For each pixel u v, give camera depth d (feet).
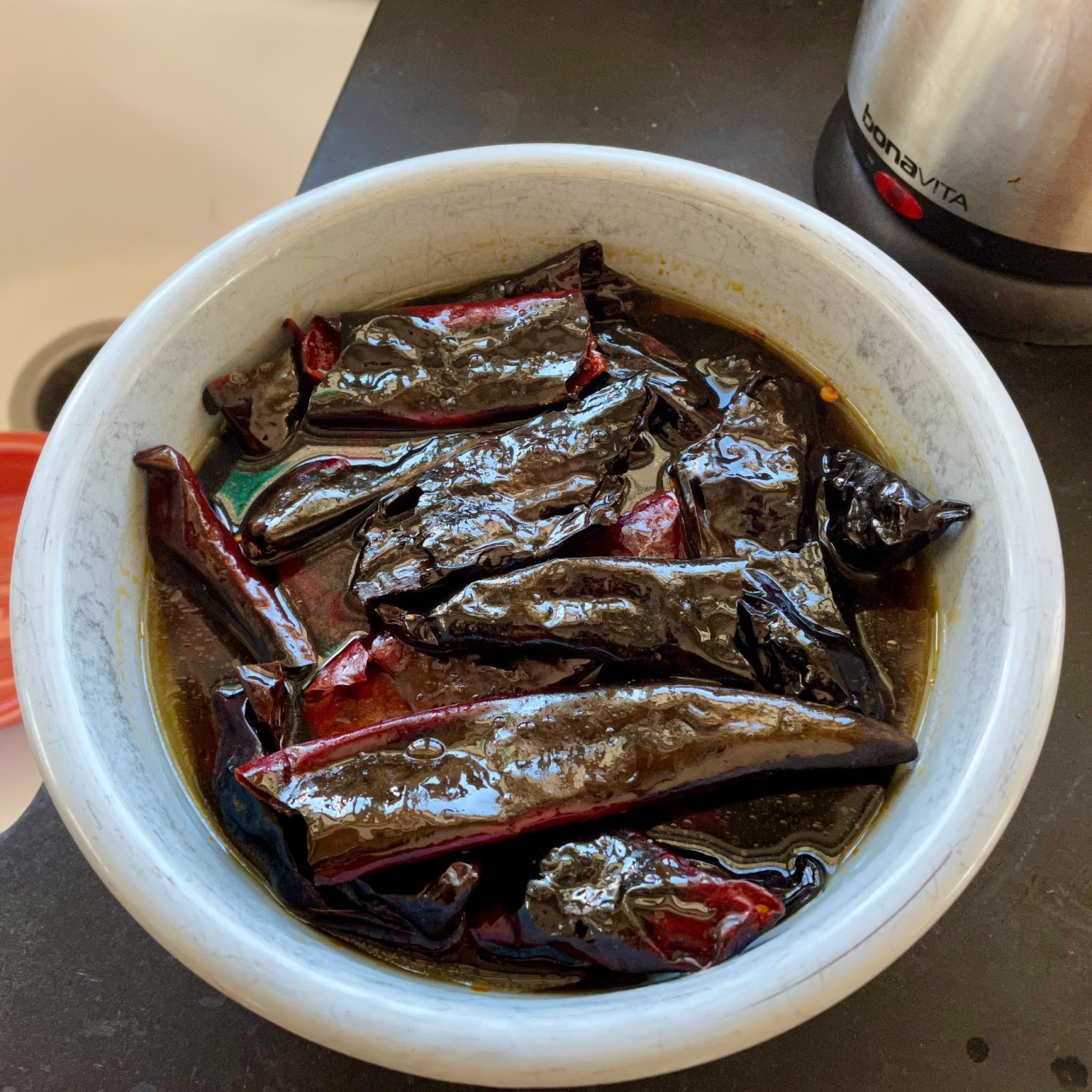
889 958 0.54
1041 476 0.66
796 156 1.00
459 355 0.80
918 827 0.58
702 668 0.68
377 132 1.01
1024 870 0.72
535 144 0.80
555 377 0.79
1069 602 0.80
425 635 0.69
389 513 0.76
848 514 0.74
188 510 0.73
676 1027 0.52
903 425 0.76
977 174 0.79
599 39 1.08
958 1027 0.68
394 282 0.84
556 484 0.75
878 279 0.74
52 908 0.72
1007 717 0.59
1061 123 0.73
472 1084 0.52
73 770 0.58
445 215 0.81
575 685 0.69
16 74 1.30
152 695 0.71
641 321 0.87
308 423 0.80
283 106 1.33
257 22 1.26
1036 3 0.70
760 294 0.82
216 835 0.66
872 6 0.85
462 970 0.62
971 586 0.68
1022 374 0.88
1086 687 0.78
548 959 0.61
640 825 0.66
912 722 0.70
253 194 1.42
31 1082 0.68
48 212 1.41
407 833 0.61
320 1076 0.68
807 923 0.56
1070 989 0.69
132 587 0.72
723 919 0.59
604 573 0.68
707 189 0.78
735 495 0.74
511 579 0.69
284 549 0.76
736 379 0.82
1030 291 0.85
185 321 0.74
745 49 1.07
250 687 0.68
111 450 0.70
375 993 0.53
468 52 1.07
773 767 0.65
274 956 0.54
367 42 1.07
